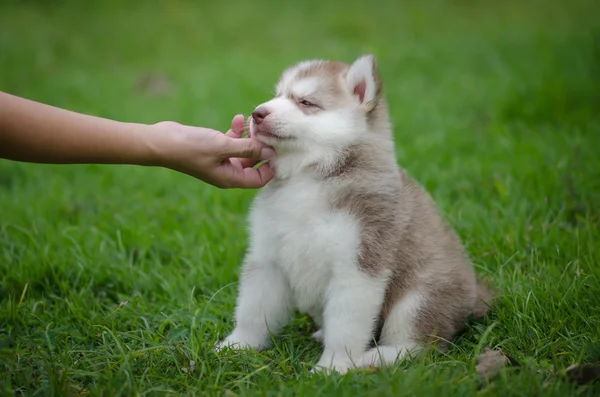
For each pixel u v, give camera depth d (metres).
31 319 1.36
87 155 1.23
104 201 1.76
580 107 2.09
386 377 1.18
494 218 1.56
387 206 1.29
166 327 1.36
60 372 1.22
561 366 1.20
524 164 1.75
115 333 1.30
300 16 3.72
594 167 1.71
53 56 3.13
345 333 1.27
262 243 1.32
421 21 3.49
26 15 3.89
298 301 1.34
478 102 2.22
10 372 1.22
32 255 1.51
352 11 3.77
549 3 3.82
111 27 3.62
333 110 1.32
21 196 1.77
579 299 1.33
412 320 1.31
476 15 3.63
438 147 1.89
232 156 1.28
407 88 2.40
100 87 2.67
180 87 2.59
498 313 1.33
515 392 1.15
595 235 1.50
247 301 1.33
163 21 3.71
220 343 1.32
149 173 1.89
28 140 1.20
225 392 1.18
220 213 1.68
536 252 1.45
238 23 3.62
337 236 1.27
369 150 1.31
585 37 2.81
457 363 1.23
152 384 1.21
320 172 1.30
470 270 1.37
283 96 1.36
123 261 1.52
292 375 1.24
